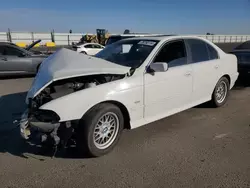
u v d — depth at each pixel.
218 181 2.80
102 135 3.35
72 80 3.44
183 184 2.75
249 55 7.60
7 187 2.70
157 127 4.38
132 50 4.23
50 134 3.06
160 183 2.77
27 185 2.74
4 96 6.66
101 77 3.47
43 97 3.26
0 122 4.64
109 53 4.46
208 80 4.91
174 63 4.27
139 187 2.71
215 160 3.25
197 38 4.91
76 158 3.31
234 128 4.35
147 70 3.81
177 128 4.34
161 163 3.19
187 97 4.51
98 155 3.32
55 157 3.33
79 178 2.87
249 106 5.62
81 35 43.69
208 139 3.90
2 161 3.22
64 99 3.06
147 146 3.66
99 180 2.83
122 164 3.17
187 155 3.39
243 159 3.28
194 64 4.61
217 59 5.18
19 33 40.50
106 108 3.26
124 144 3.71
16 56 9.47
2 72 9.30
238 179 2.84
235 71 5.68
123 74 3.55
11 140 3.85
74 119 3.09
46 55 10.13
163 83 3.96
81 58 3.65
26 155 3.37
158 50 4.06
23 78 9.81
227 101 6.03
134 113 3.65
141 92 3.67
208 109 5.37
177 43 4.46
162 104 4.05
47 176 2.90
